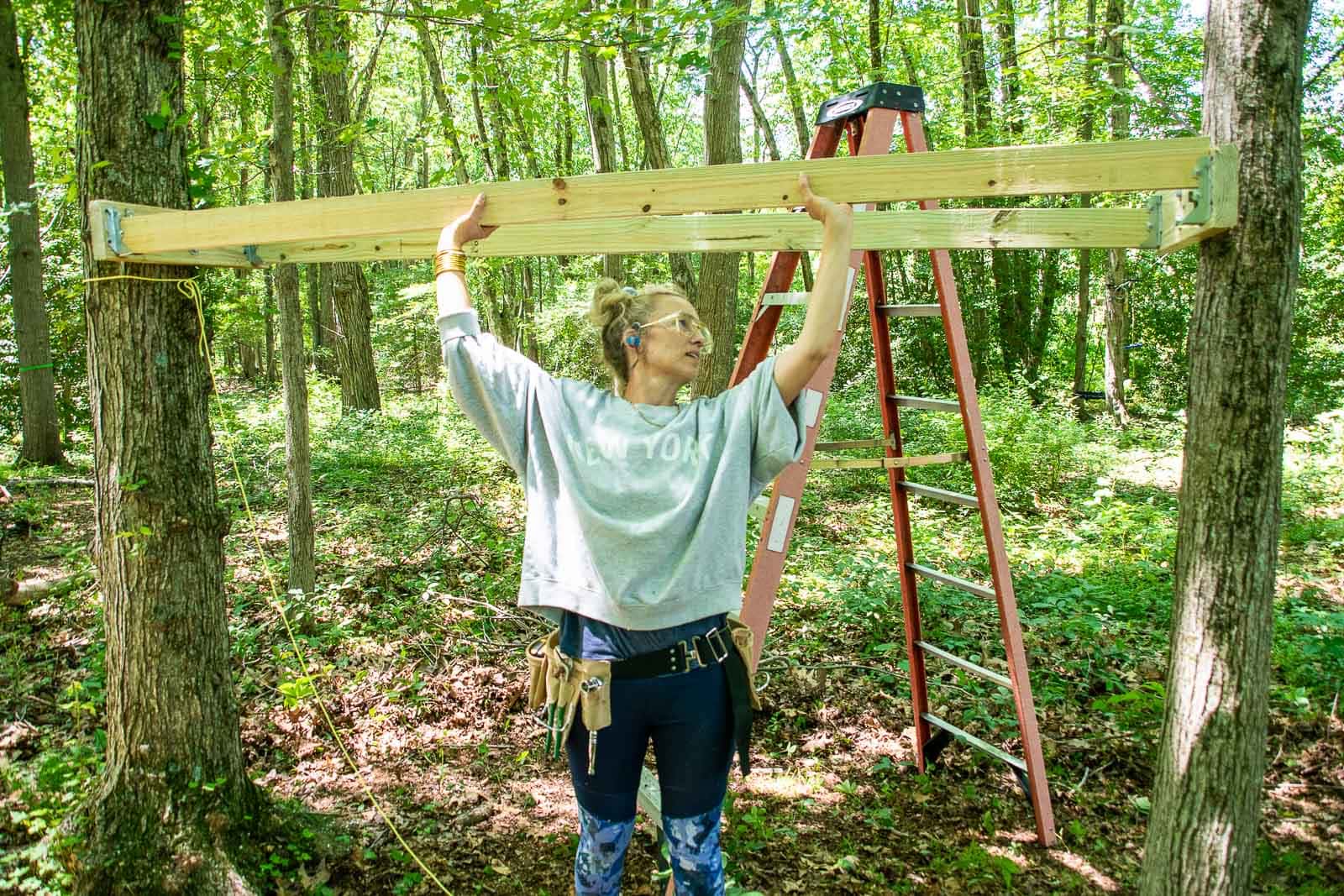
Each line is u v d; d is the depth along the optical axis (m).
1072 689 4.50
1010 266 16.69
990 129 12.40
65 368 11.90
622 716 1.81
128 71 2.57
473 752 3.87
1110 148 1.78
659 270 16.39
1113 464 10.65
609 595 1.75
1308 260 17.75
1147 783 3.67
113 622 2.75
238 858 2.78
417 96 18.53
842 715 4.27
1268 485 2.13
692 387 8.51
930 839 3.30
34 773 3.22
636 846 3.19
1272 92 2.01
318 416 13.97
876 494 9.34
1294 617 4.90
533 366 1.95
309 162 8.13
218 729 2.85
